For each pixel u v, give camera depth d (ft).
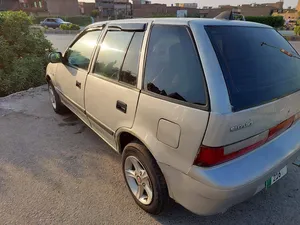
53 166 9.66
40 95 18.56
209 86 5.05
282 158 6.13
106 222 7.01
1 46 20.10
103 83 8.28
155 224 6.93
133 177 7.53
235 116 4.99
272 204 7.55
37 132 12.60
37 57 22.81
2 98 17.81
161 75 6.16
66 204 7.68
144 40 6.89
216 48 5.50
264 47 6.75
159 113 5.92
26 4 171.63
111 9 186.19
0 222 7.04
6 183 8.66
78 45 10.84
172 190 6.16
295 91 6.68
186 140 5.36
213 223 6.93
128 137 7.73
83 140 11.75
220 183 5.13
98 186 8.50
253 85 5.64
